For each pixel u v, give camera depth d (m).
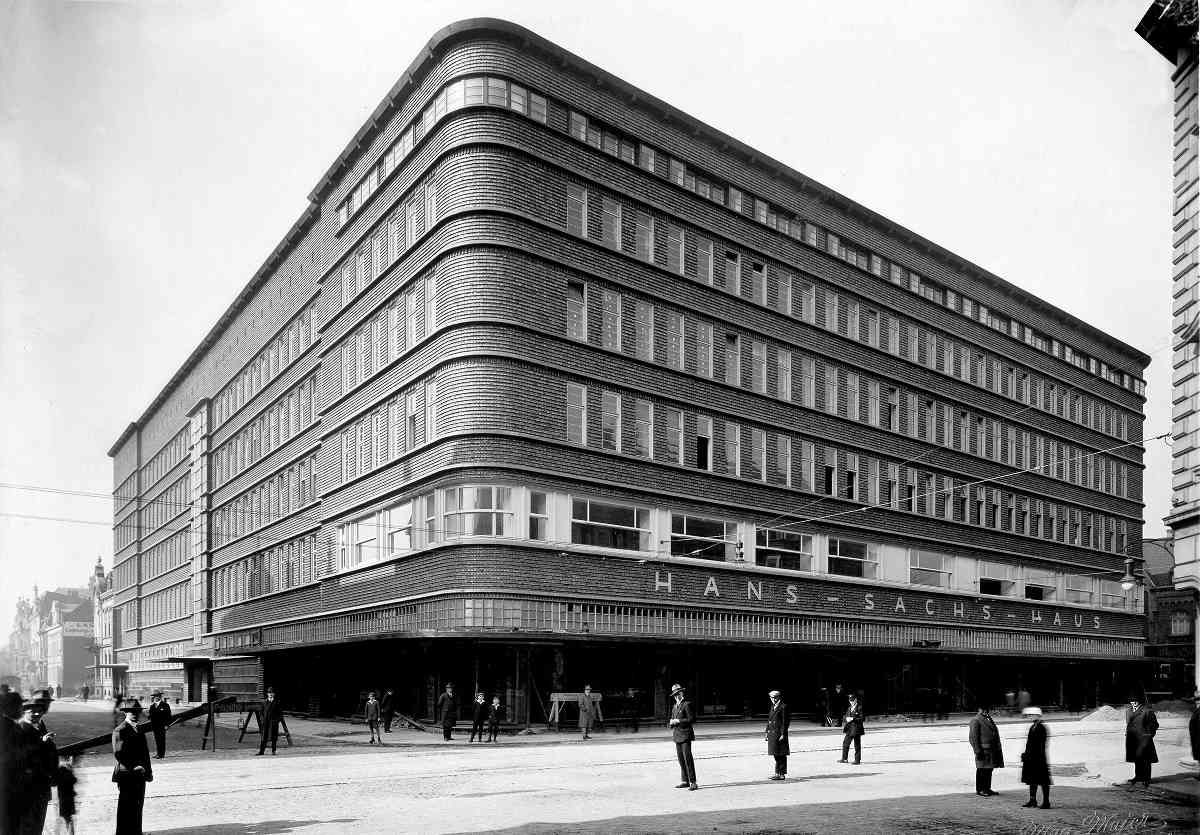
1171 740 29.22
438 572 38.03
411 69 41.16
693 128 45.69
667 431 43.34
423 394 40.47
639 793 19.34
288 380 58.41
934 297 59.16
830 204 52.88
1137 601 69.62
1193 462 25.00
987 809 17.75
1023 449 63.59
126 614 104.62
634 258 42.56
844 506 51.50
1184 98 25.69
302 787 20.12
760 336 48.31
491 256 37.94
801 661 47.84
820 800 18.56
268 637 58.19
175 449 87.31
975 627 57.94
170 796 18.94
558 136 40.41
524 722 35.97
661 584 41.75
